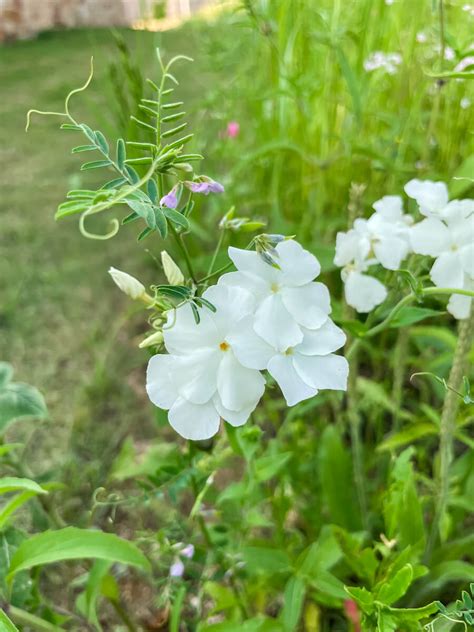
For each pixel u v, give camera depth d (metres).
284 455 0.17
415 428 0.19
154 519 0.23
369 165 0.26
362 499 0.19
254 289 0.11
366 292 0.15
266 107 0.29
